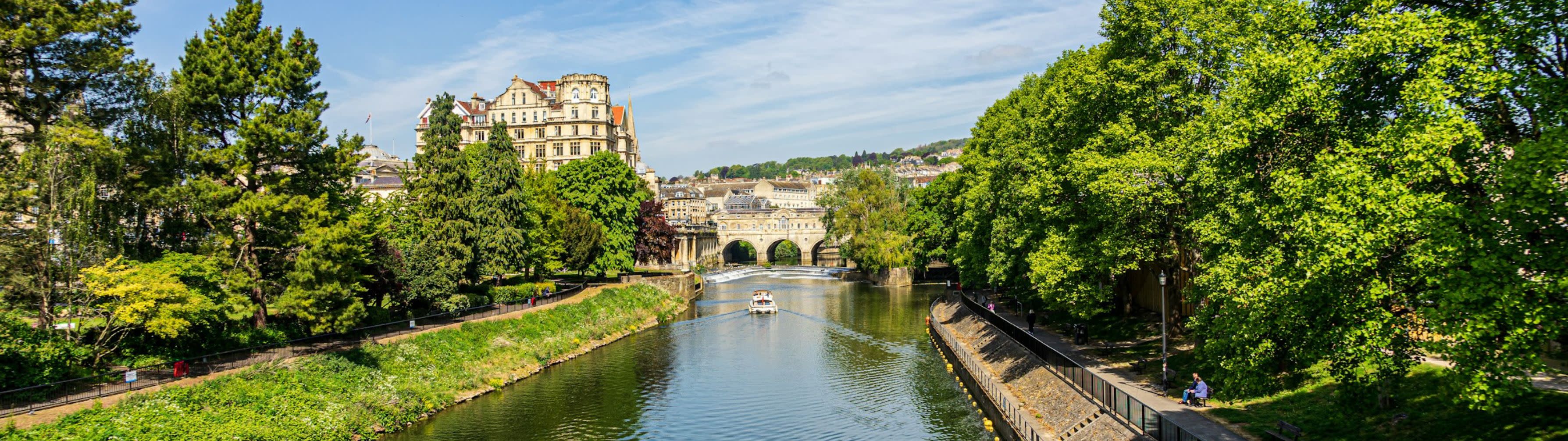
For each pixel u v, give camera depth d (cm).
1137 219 3541
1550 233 1741
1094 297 4050
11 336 3123
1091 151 3812
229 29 4266
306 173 4372
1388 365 2047
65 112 3606
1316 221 2095
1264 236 2514
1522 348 1750
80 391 3172
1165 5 3575
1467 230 1847
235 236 4162
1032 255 4341
